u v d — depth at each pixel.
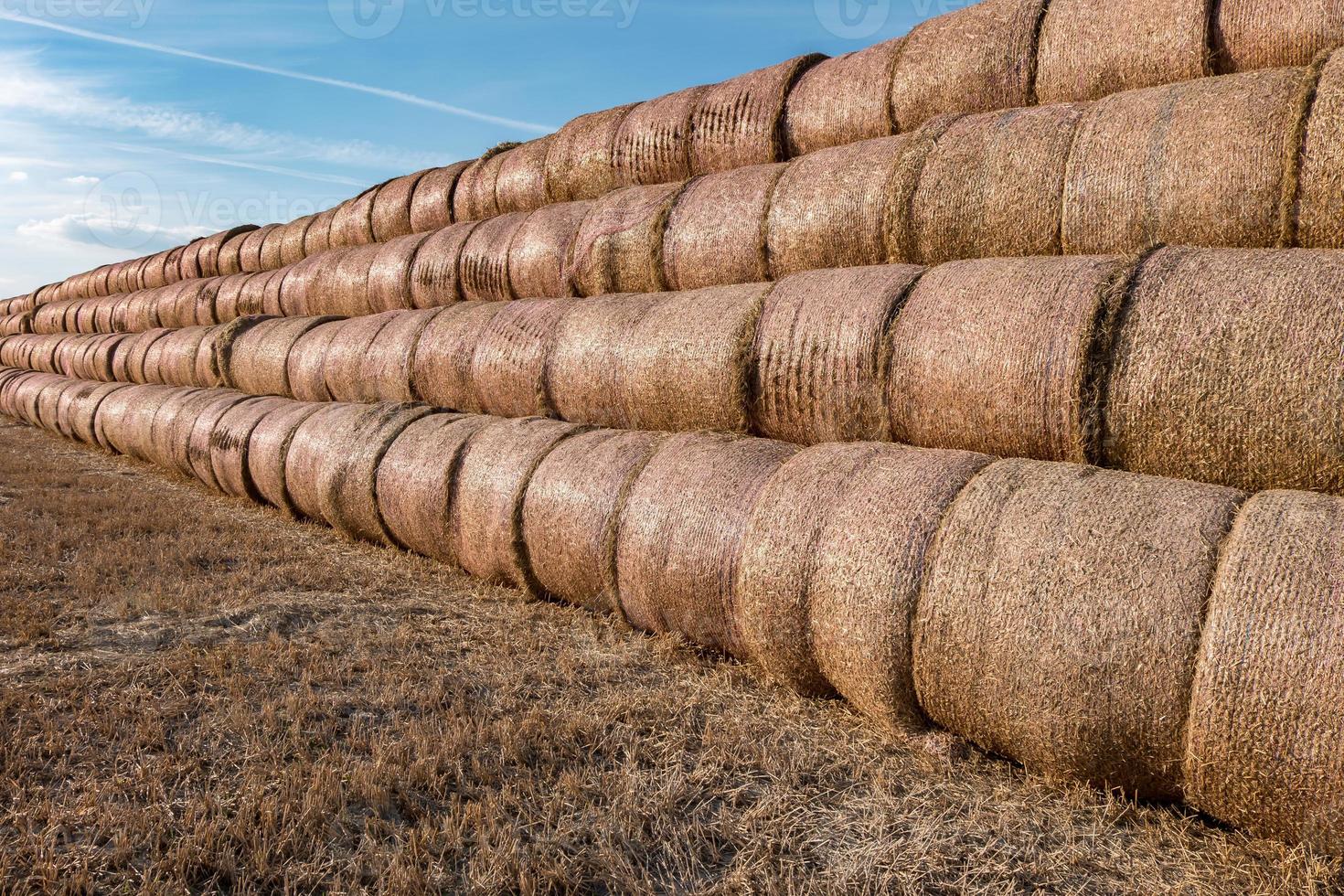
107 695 4.52
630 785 3.83
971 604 3.97
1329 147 4.43
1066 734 3.73
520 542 6.57
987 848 3.50
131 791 3.69
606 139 8.91
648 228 7.71
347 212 12.73
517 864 3.29
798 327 5.88
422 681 4.99
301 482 8.90
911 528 4.29
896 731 4.40
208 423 10.69
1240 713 3.27
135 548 7.63
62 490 10.73
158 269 18.38
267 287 13.53
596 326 7.32
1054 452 4.79
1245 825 3.45
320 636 5.60
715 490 5.46
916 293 5.43
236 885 3.12
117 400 13.84
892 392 5.38
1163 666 3.47
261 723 4.30
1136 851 3.51
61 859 3.22
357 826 3.56
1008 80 6.30
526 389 7.87
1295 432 4.01
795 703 4.89
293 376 10.87
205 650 5.22
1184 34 5.48
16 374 21.67
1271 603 3.28
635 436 6.48
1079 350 4.57
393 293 10.79
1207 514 3.68
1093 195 5.23
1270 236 4.68
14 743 3.93
